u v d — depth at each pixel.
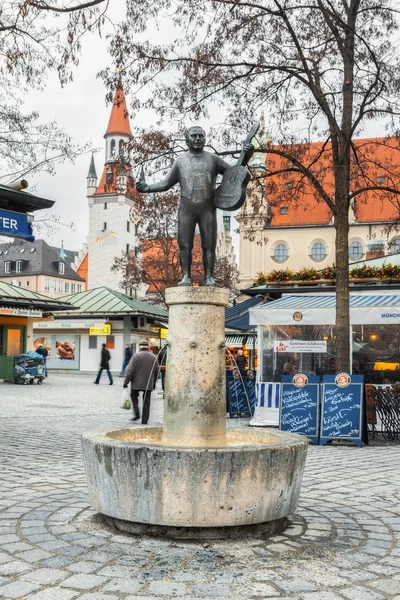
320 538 4.96
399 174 13.30
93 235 84.12
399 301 13.38
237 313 17.88
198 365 5.46
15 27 10.02
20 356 27.48
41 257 103.56
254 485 4.80
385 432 12.48
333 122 11.84
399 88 12.30
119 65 12.44
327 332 14.49
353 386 11.24
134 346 40.16
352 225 60.31
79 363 39.97
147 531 4.91
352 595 3.78
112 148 87.44
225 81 12.71
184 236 5.96
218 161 6.05
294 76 12.63
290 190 14.11
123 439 5.98
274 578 4.04
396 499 6.51
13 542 4.70
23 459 8.66
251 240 14.96
